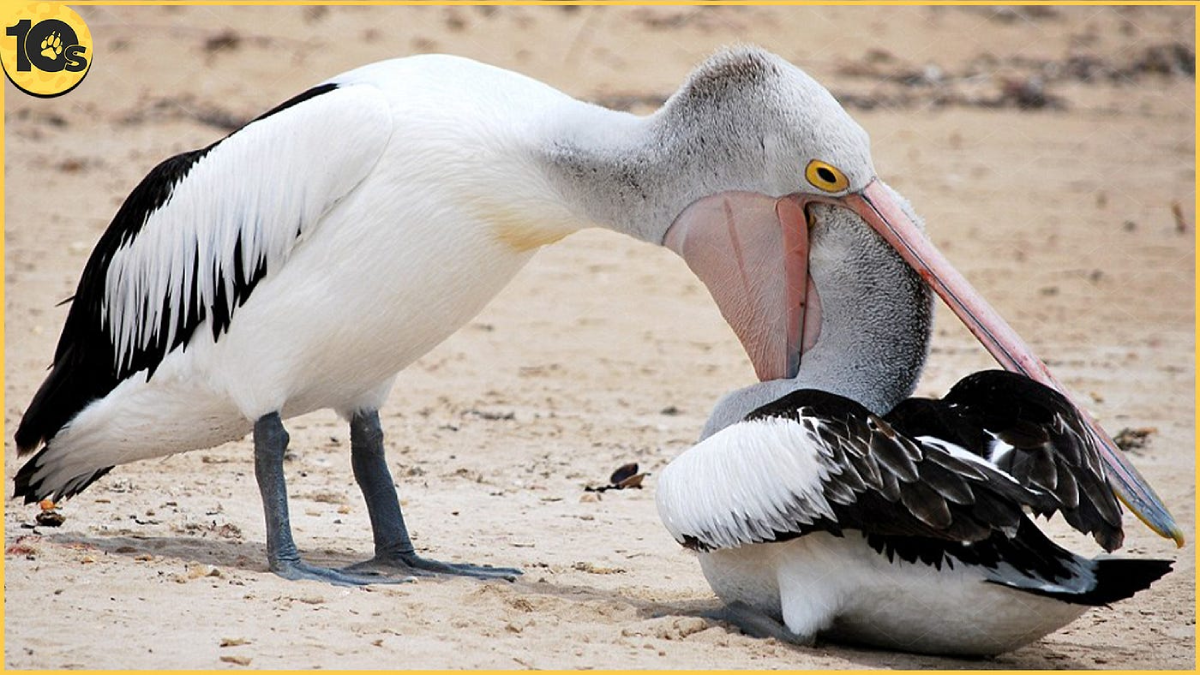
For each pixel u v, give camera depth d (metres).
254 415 10.85
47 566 10.45
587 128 10.74
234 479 14.05
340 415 11.61
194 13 37.00
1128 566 8.71
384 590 10.38
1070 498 8.64
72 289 21.97
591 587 11.02
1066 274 26.02
